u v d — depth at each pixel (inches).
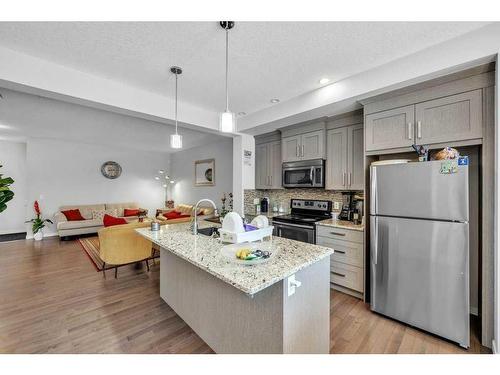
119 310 95.5
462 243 70.4
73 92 89.2
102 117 155.6
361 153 115.2
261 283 45.0
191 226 99.3
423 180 77.2
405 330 81.4
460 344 71.2
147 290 114.1
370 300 95.9
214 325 71.0
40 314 91.9
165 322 87.2
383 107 94.6
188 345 74.4
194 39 71.7
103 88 96.8
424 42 73.1
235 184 164.4
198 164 266.5
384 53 79.0
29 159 223.5
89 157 258.1
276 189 168.7
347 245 107.7
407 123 88.1
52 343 74.7
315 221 122.6
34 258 161.2
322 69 89.7
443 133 79.9
